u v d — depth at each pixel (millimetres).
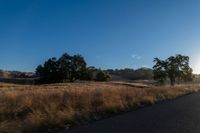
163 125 10945
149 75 187500
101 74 121688
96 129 10234
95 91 21031
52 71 112188
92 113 13812
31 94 18641
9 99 16484
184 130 9945
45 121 10875
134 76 188875
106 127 10594
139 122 11648
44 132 9977
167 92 28125
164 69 90500
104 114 14062
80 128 10461
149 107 17188
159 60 90875
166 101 21578
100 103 16984
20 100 15836
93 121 11969
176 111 15234
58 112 12602
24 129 9898
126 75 194250
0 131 9578
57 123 10898
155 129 10164
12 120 12117
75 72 113250
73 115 12180
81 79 115188
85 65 114875
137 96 21312
